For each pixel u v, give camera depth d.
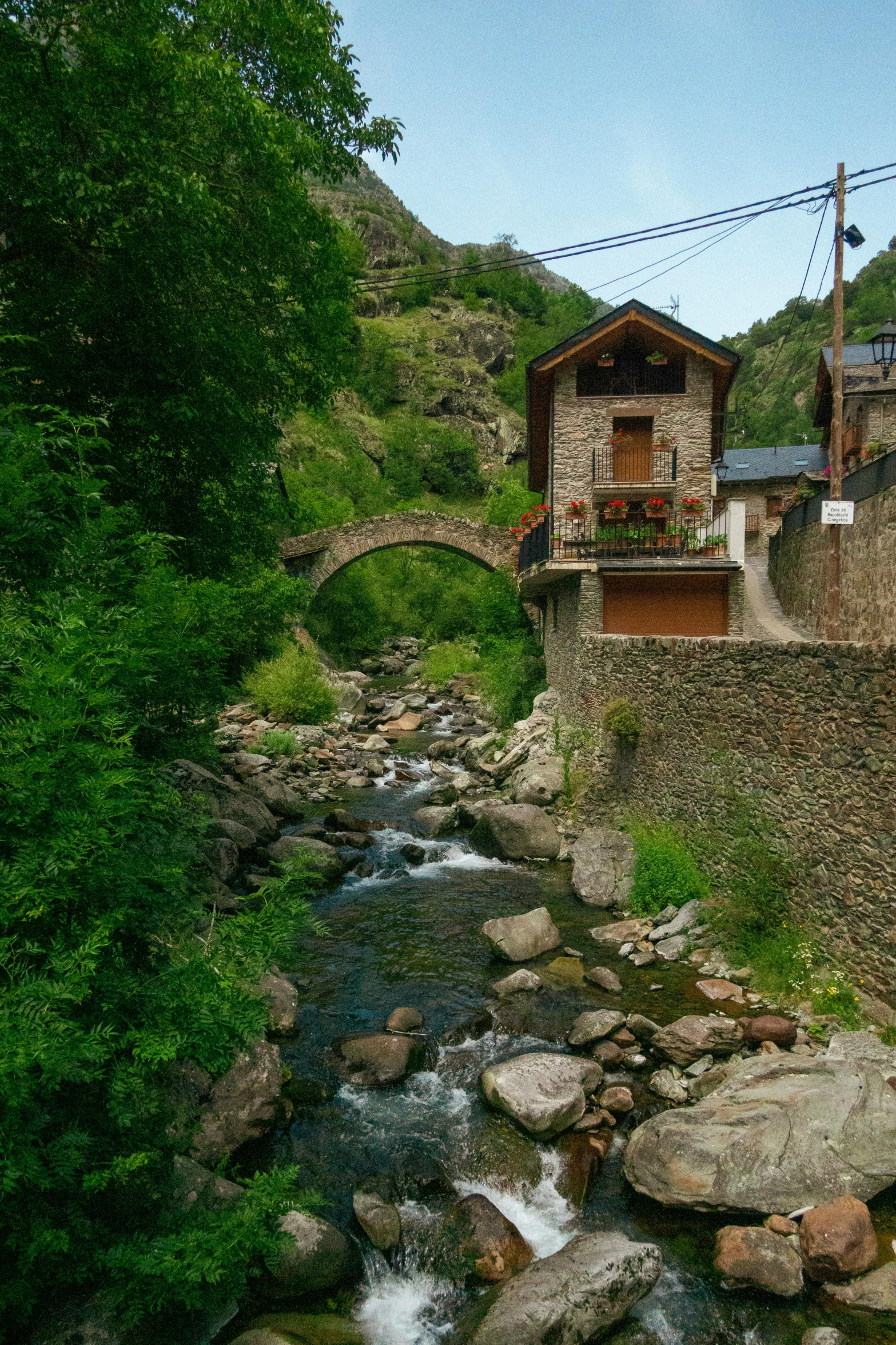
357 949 8.45
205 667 8.53
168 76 7.05
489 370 81.25
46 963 3.16
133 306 7.99
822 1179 4.59
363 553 29.22
